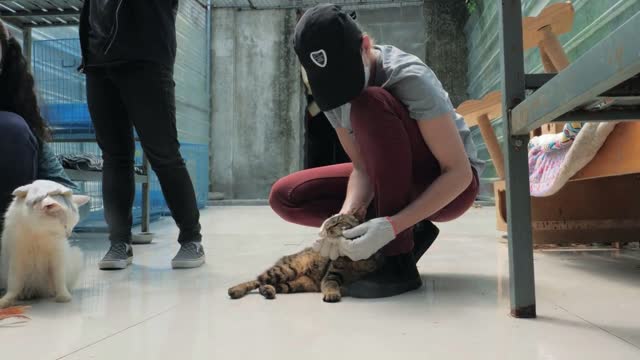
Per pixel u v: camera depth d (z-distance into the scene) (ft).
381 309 4.62
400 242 5.37
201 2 25.77
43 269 5.16
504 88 4.19
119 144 7.63
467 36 25.84
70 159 9.98
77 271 5.60
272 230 12.98
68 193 5.15
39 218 4.87
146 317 4.41
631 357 3.19
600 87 2.75
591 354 3.26
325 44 4.44
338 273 5.46
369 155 5.14
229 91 26.73
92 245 10.43
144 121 7.20
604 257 7.96
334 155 26.23
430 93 4.91
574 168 6.84
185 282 6.20
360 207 5.51
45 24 13.70
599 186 8.55
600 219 8.57
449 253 8.52
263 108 26.84
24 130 5.55
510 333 3.77
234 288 5.27
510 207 4.25
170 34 7.30
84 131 12.17
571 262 7.44
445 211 6.07
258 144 26.86
